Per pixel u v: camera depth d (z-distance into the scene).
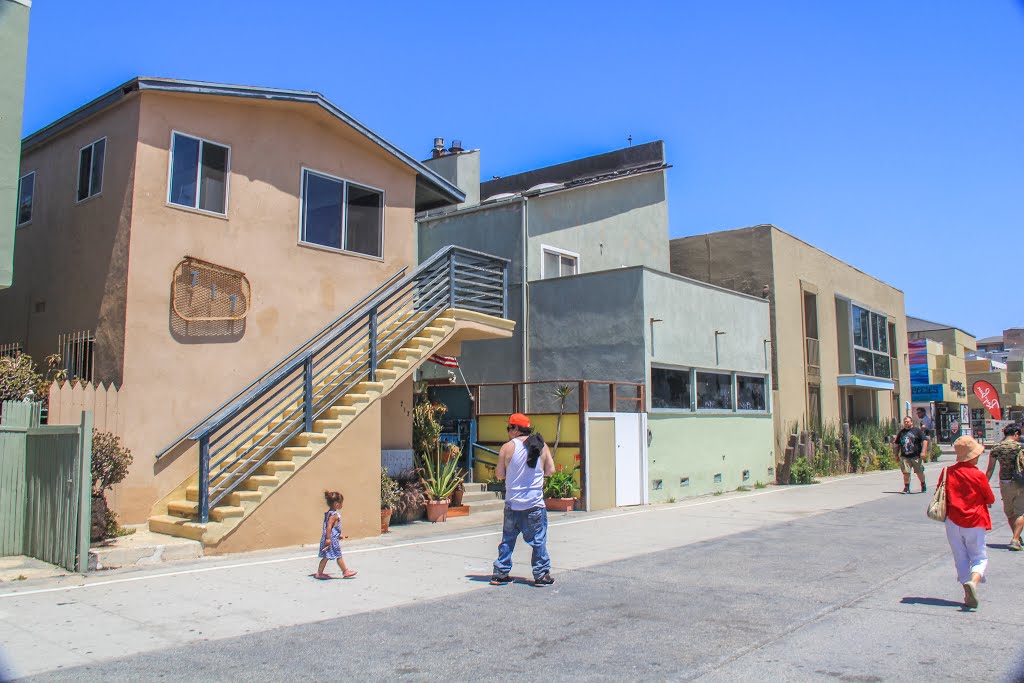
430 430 15.61
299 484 10.93
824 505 16.53
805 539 11.75
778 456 22.50
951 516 7.52
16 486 9.48
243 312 12.26
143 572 8.84
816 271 26.23
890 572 9.14
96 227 11.79
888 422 31.38
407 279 13.20
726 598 7.82
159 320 11.27
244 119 12.62
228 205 12.27
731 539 11.76
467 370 19.38
